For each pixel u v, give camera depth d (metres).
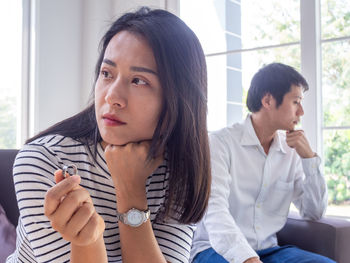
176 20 0.83
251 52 2.53
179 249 0.94
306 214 1.88
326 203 1.85
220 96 2.66
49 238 0.73
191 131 0.85
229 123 2.63
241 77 2.57
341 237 1.69
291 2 2.38
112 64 0.79
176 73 0.80
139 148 0.84
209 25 2.71
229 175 1.70
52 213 0.57
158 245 0.90
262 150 1.78
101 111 0.82
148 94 0.79
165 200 0.92
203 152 0.90
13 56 2.85
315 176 1.83
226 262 1.51
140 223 0.85
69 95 3.05
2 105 2.79
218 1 2.67
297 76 1.78
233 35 2.61
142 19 0.81
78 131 0.91
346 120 2.19
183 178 0.89
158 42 0.78
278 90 1.76
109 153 0.84
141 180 0.86
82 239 0.59
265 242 1.75
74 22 3.09
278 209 1.83
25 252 0.83
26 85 2.88
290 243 1.83
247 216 1.77
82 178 0.86
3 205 1.61
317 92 2.24
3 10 2.79
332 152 2.22
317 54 2.25
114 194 0.89
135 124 0.81
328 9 2.25
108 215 0.89
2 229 1.45
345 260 1.70
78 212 0.58
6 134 2.81
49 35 2.92
